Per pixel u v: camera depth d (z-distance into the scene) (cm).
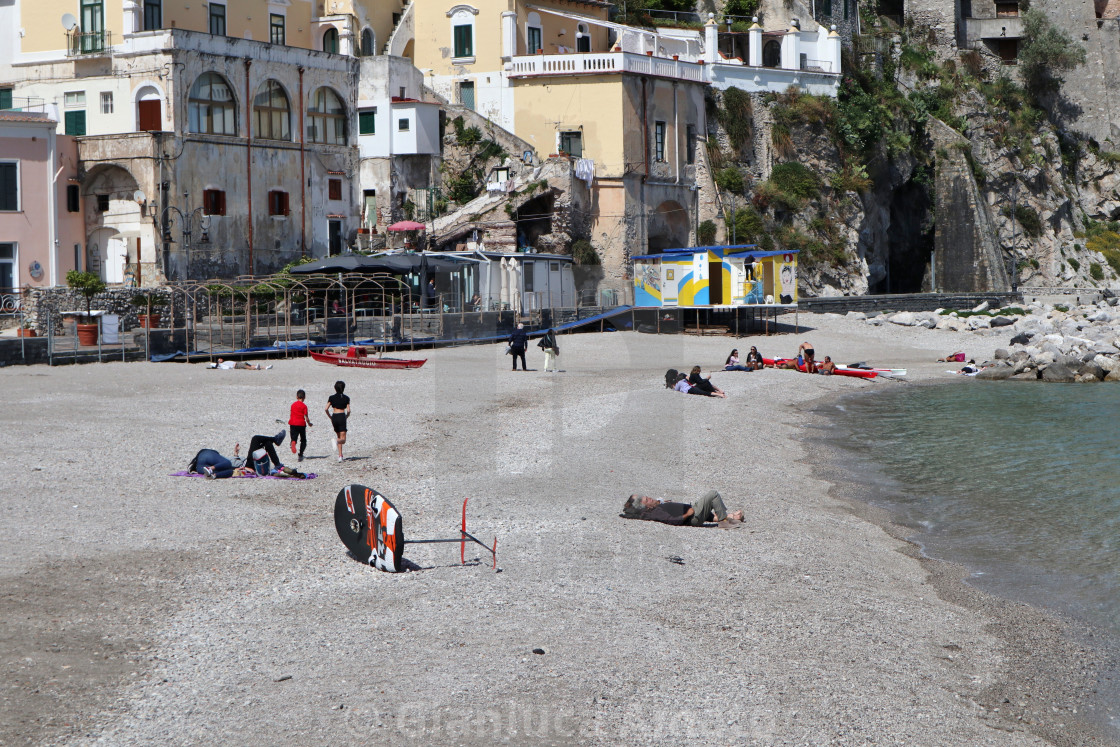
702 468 2681
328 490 2188
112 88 5694
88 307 4581
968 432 3444
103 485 2153
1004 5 10481
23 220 5294
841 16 8606
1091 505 2450
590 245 6625
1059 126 10519
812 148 7862
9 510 1928
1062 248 9862
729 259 6031
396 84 6600
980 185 9362
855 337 6212
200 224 5644
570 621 1502
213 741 1124
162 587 1553
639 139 6769
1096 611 1758
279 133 6106
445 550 1812
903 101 8862
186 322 4528
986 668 1505
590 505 2172
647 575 1739
